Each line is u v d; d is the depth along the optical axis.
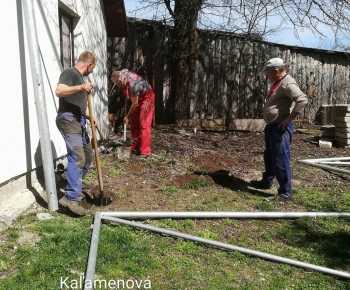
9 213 3.98
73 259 3.32
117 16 9.73
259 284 3.28
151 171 6.14
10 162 4.29
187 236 3.83
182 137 9.37
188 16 9.92
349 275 3.43
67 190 4.33
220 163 6.87
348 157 7.50
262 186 5.61
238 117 11.16
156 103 10.55
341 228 4.39
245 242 4.01
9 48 4.33
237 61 10.94
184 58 10.23
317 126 11.34
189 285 3.18
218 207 4.81
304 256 3.79
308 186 5.84
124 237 3.72
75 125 4.36
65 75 4.29
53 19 5.84
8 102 4.28
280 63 4.80
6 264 3.20
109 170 6.05
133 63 10.38
